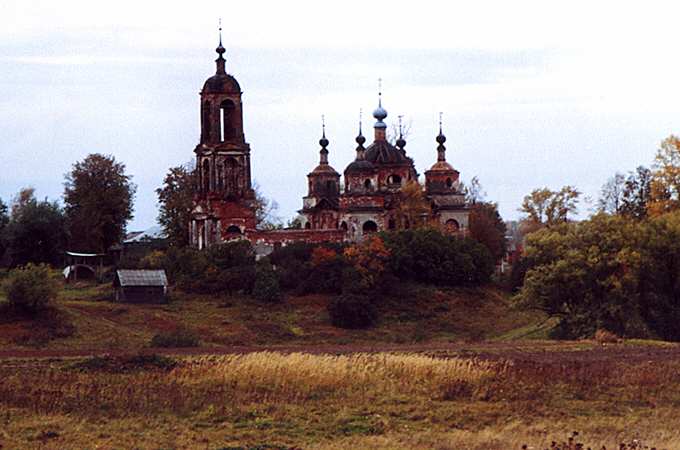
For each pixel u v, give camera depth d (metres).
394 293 176.50
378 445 60.25
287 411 68.62
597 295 135.50
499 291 184.88
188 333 142.38
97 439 61.19
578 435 62.41
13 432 62.41
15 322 144.25
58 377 79.06
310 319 166.12
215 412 67.94
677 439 61.44
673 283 138.50
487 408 70.75
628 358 92.75
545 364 86.44
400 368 79.69
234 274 175.50
